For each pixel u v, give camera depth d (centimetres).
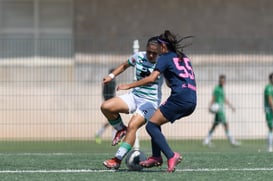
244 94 6053
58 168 3762
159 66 3344
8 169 3712
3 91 6003
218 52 6412
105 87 5588
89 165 3916
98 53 6562
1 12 7106
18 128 5744
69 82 6112
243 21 7075
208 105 6219
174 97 3362
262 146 6116
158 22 7012
